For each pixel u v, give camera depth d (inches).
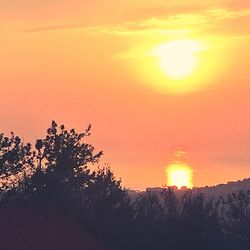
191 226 2556.6
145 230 2524.6
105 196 2529.5
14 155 2620.6
